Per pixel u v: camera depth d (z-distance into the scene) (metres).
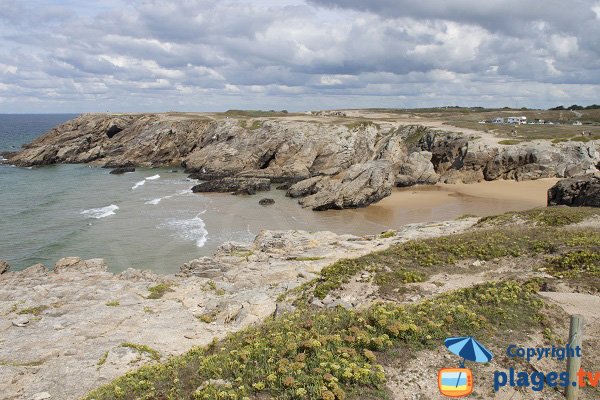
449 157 89.44
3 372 18.56
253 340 16.48
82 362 19.44
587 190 46.53
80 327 23.64
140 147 116.25
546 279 21.66
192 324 24.20
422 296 21.52
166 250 47.97
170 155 117.69
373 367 13.74
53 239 51.59
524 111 185.88
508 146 82.94
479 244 27.23
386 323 15.84
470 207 64.94
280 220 60.66
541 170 79.94
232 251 40.66
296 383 12.95
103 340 21.86
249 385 13.41
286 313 21.14
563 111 179.62
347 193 67.44
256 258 36.62
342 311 18.52
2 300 28.30
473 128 104.56
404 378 13.44
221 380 13.86
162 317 25.25
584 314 16.72
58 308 26.56
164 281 33.03
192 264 36.94
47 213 64.25
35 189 82.56
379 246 35.88
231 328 23.44
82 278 33.56
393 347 14.81
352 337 15.21
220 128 114.62
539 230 29.69
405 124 114.81
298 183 78.56
